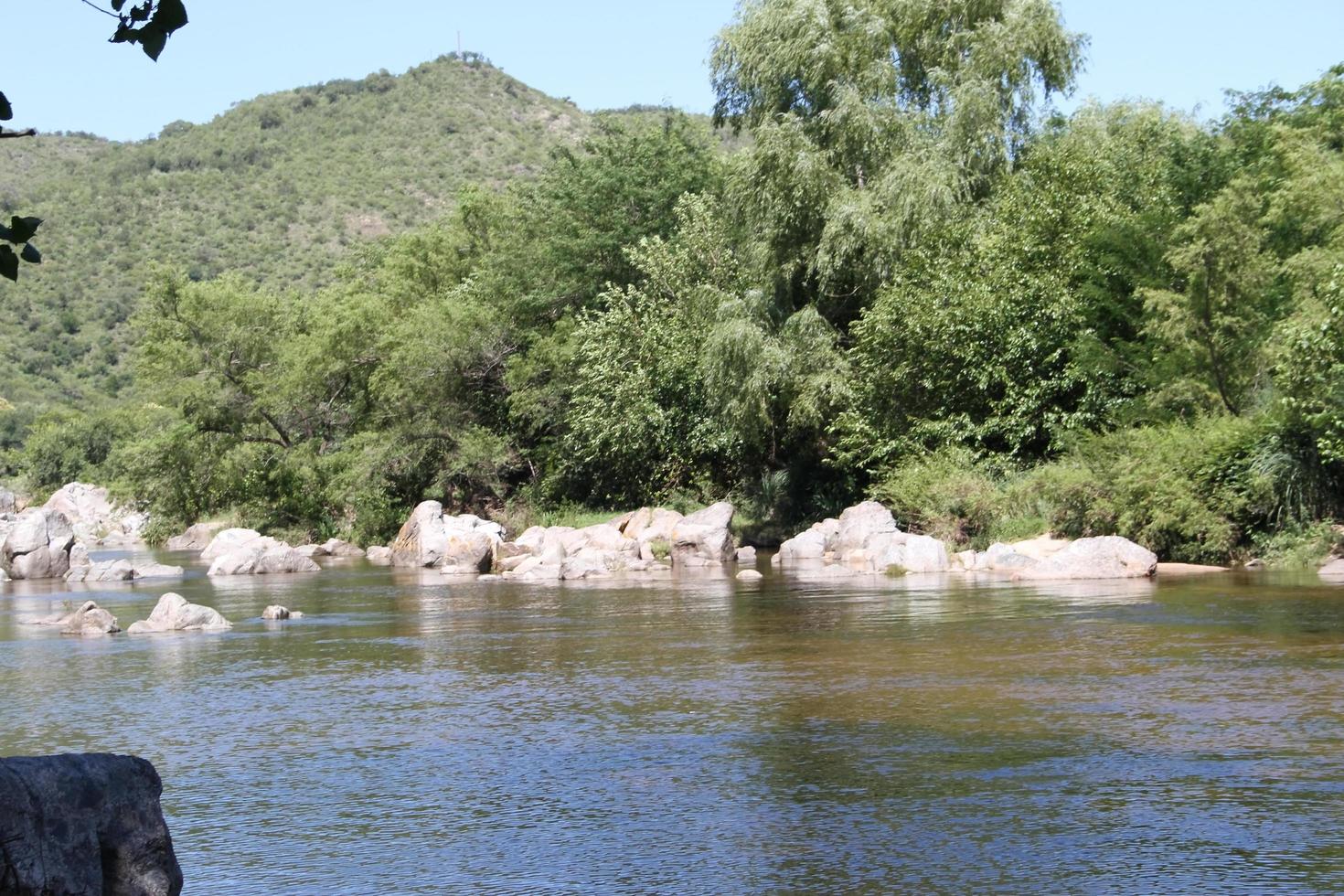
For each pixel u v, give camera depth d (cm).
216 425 5466
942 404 3681
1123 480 2900
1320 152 3528
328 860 892
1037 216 3612
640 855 886
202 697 1533
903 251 3762
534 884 833
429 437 5212
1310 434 2734
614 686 1538
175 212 19938
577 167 5672
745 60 4153
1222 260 2927
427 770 1143
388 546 5000
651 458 4638
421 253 6775
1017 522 3244
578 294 5384
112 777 657
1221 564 2845
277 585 3275
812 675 1562
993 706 1337
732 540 3712
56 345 14800
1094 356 3275
